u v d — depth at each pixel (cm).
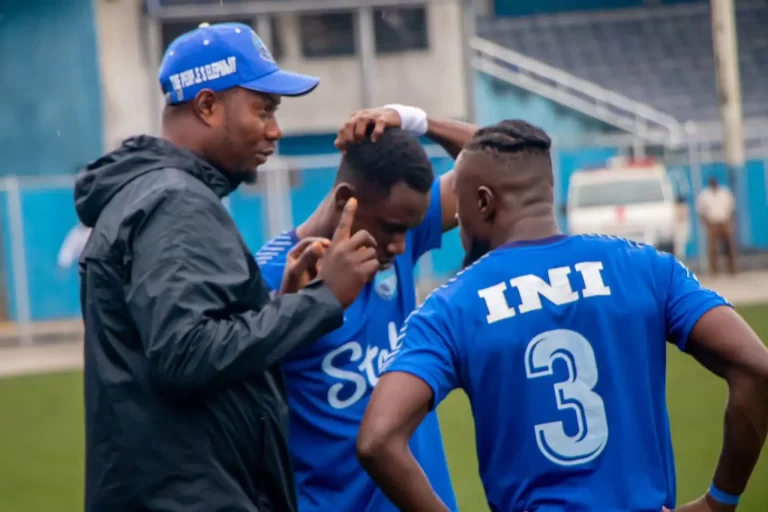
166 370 638
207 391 646
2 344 4847
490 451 634
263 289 690
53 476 1933
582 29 8412
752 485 1573
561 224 5278
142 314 644
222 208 679
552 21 8462
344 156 780
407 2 6525
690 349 644
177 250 647
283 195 5253
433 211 870
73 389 3088
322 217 800
